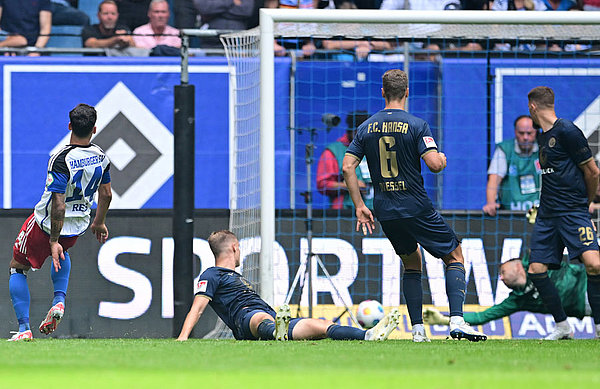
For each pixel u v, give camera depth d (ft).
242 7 123.95
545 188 80.89
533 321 94.63
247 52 96.07
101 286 91.91
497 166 104.53
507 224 96.07
